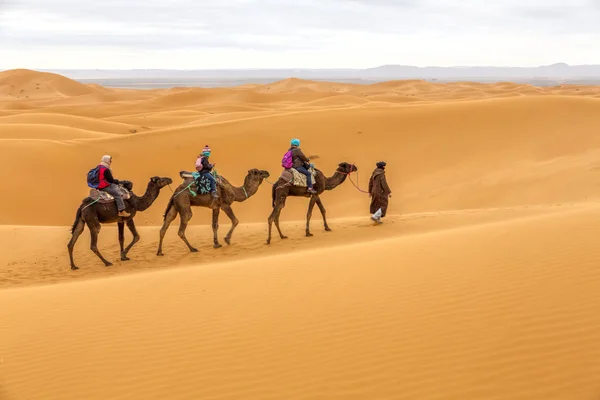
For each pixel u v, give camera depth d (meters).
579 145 29.67
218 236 17.95
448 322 7.34
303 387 6.31
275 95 126.25
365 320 7.70
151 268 14.70
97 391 6.69
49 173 29.23
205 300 9.17
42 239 17.98
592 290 7.60
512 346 6.59
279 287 9.40
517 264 8.91
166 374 6.90
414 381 6.19
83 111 91.12
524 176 26.25
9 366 7.48
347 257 10.84
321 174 16.91
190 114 74.31
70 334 8.30
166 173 31.09
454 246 10.52
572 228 10.41
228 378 6.66
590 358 6.18
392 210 25.36
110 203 15.10
